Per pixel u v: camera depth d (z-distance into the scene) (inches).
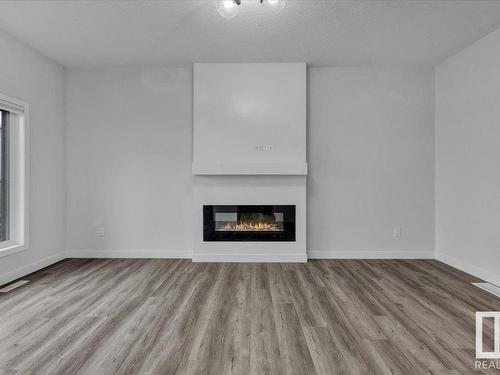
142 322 102.1
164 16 129.3
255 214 181.8
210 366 78.2
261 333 94.9
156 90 186.2
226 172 177.8
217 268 165.8
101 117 186.7
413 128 185.8
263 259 179.3
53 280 145.2
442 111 178.2
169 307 114.1
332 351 85.1
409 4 120.4
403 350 85.7
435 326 99.7
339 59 175.0
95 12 126.2
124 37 148.0
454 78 168.1
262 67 179.8
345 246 186.4
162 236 188.1
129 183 187.6
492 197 142.6
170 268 165.6
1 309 112.5
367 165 186.1
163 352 84.4
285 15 128.3
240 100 179.9
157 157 187.2
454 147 168.1
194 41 152.3
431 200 185.8
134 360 80.7
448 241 173.6
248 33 144.2
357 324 101.0
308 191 185.8
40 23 134.6
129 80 186.2
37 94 162.7
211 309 112.3
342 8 123.1
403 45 156.9
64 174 185.6
